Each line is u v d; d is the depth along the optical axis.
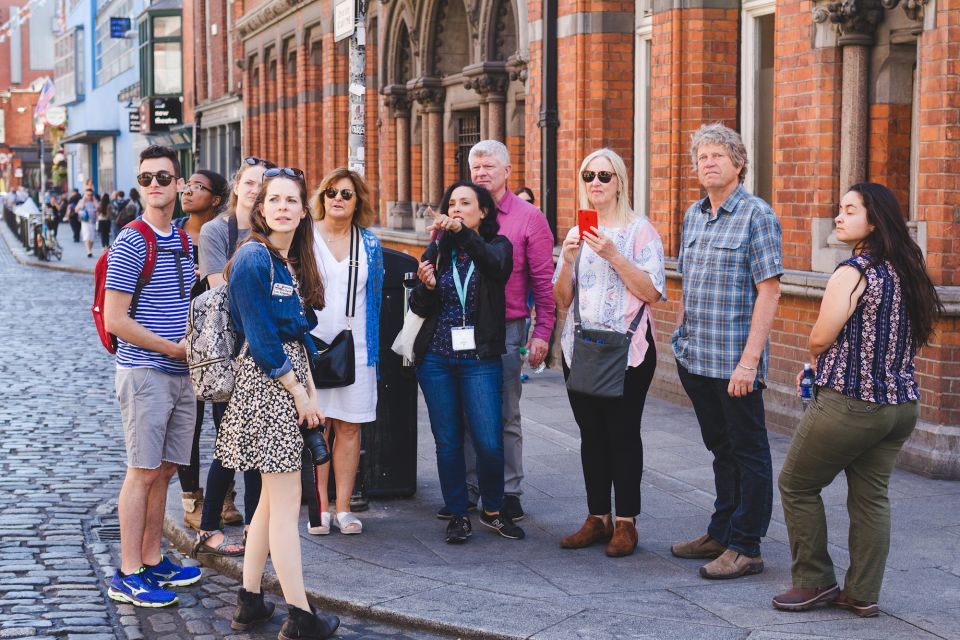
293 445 5.02
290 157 28.03
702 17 10.74
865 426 4.93
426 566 5.99
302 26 25.52
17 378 13.07
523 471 7.45
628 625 5.02
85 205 36.31
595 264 6.04
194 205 7.29
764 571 5.81
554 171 12.68
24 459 9.01
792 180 9.39
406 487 7.41
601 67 12.35
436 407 6.43
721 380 5.71
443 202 6.38
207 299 5.09
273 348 4.95
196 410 6.32
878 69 8.70
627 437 6.12
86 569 6.32
